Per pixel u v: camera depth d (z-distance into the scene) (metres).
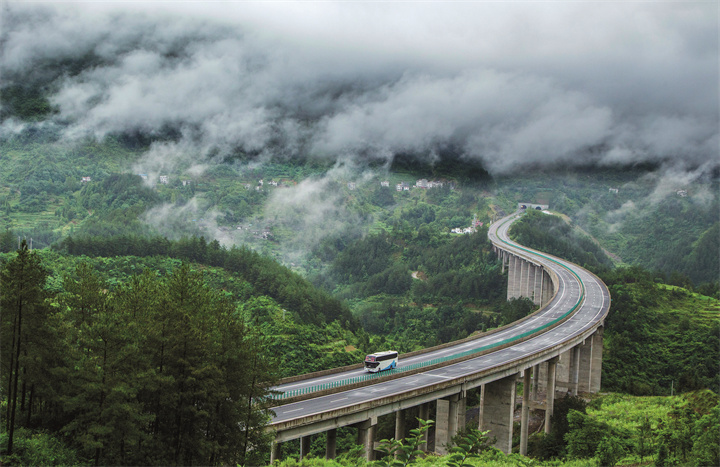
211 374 51.19
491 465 73.94
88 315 57.28
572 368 141.12
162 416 53.31
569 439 92.56
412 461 24.75
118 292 62.38
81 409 52.53
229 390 52.84
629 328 167.88
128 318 53.91
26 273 50.94
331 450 72.50
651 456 81.38
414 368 94.12
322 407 71.31
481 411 98.38
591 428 91.31
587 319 148.12
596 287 193.25
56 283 154.88
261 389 54.88
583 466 83.06
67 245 193.50
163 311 53.06
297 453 108.00
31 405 59.16
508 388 104.69
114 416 48.41
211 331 53.00
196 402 53.19
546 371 125.38
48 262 175.12
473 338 130.88
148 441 50.53
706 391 114.75
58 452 52.34
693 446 76.38
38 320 52.59
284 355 144.88
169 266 193.12
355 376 91.75
